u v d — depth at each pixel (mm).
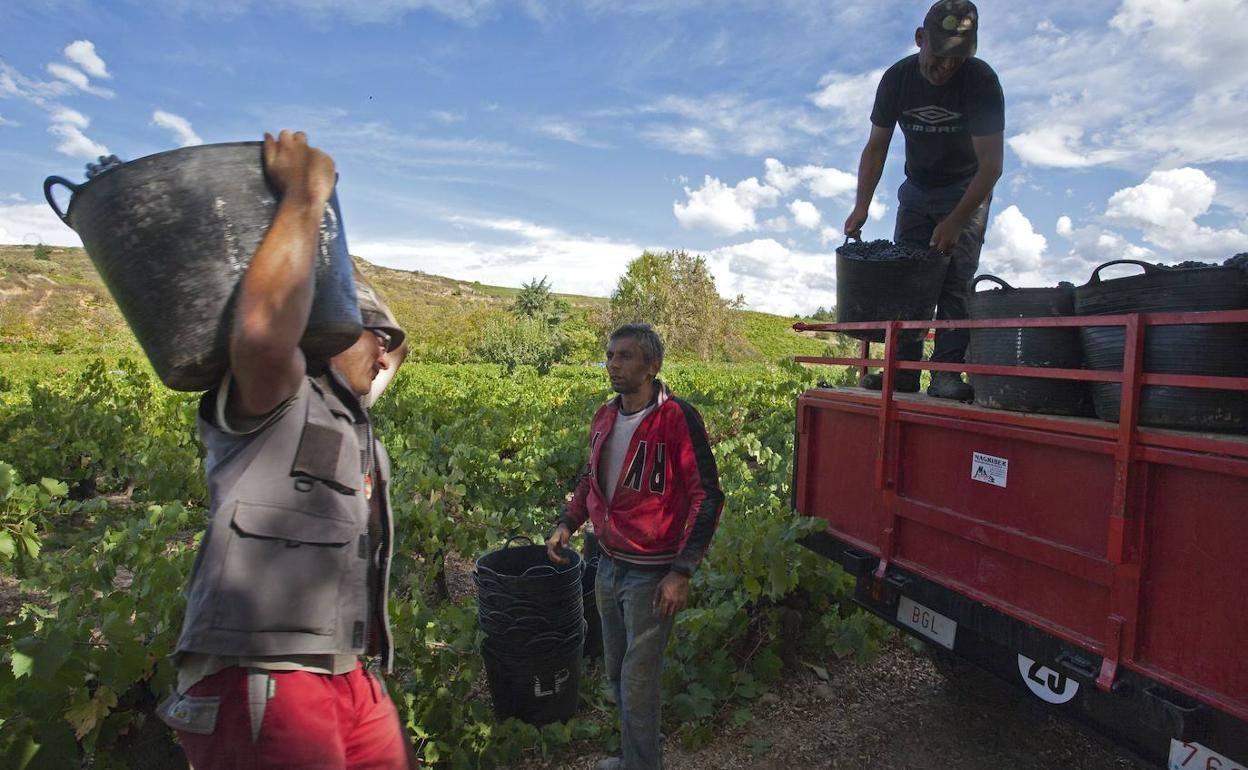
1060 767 3875
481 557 4328
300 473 1949
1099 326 2775
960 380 3814
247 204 1771
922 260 4465
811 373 19562
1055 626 2844
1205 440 2311
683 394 15539
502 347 47625
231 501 1899
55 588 4625
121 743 3281
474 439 9602
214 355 1748
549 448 9219
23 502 6109
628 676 3383
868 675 4824
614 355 3391
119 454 9195
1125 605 2562
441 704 3912
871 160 5359
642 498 3365
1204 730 2311
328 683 1991
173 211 1714
